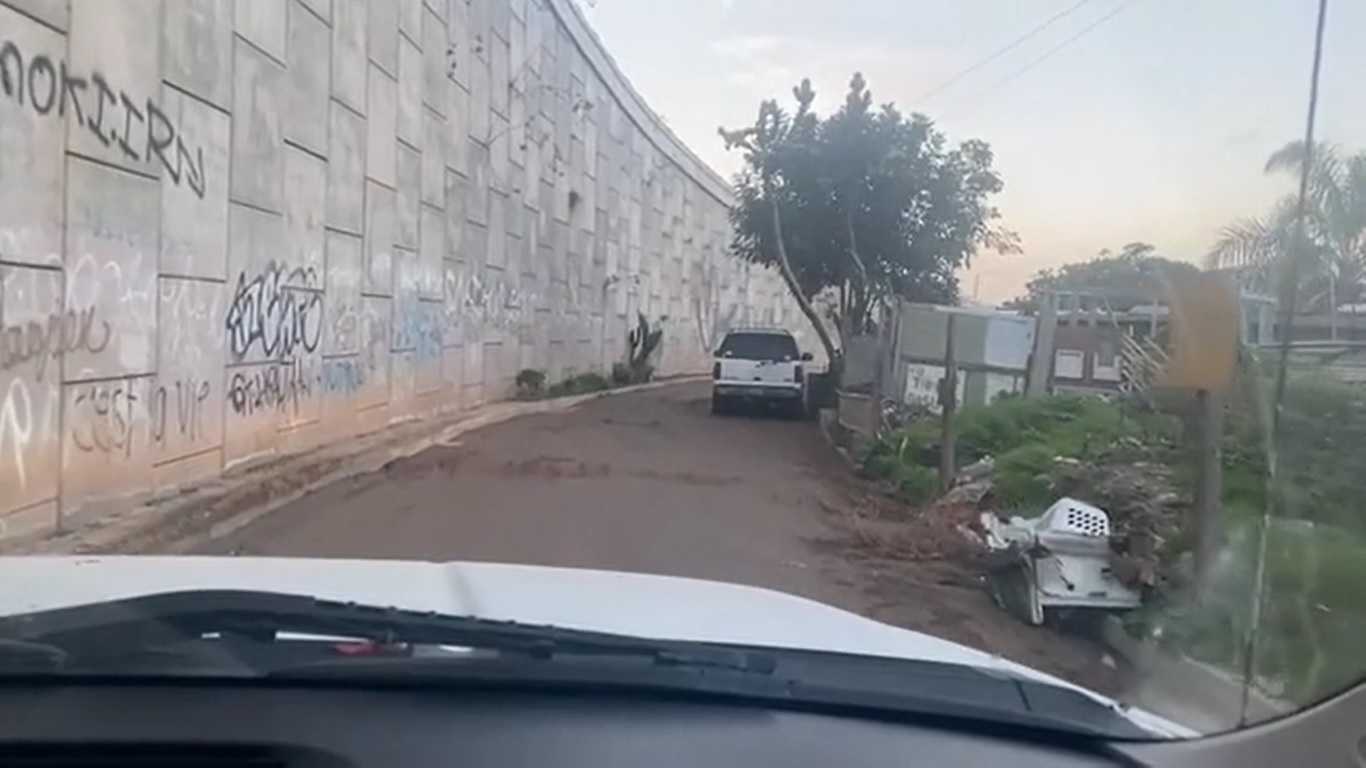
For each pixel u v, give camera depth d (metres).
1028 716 2.38
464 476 15.44
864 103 28.78
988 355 19.72
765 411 30.20
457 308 26.03
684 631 3.00
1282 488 7.69
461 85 25.72
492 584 3.59
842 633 3.19
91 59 10.64
